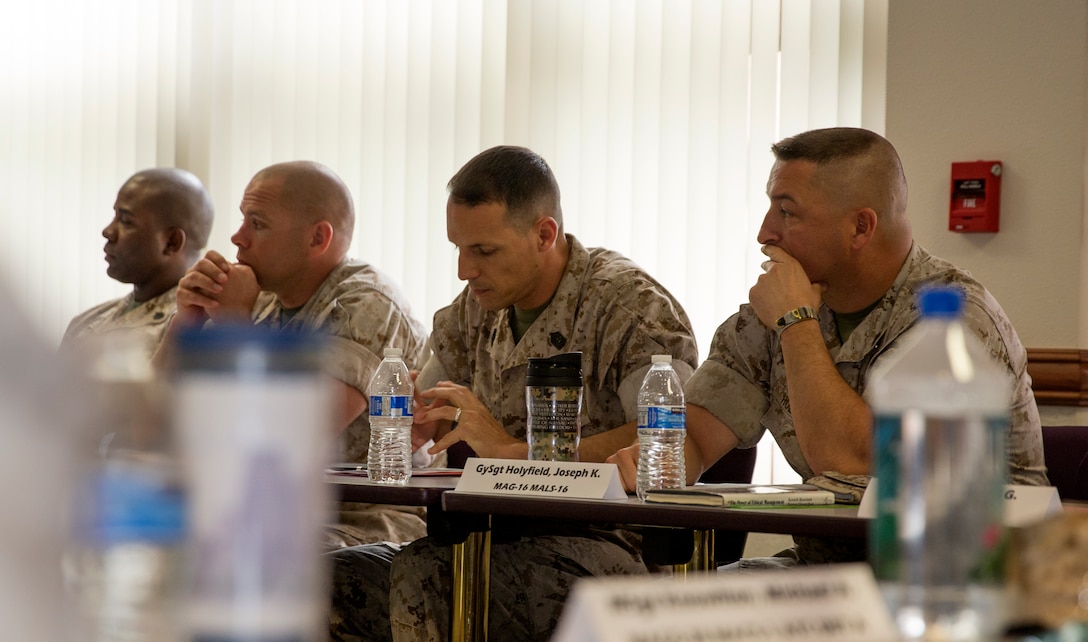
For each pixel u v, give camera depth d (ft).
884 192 13.29
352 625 14.40
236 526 2.92
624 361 14.79
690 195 20.29
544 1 21.65
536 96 21.71
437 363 16.47
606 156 21.09
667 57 20.61
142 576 2.85
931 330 4.50
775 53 19.77
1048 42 17.33
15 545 2.47
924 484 4.31
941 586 4.26
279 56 24.63
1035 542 4.54
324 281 18.53
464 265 15.20
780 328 12.99
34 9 27.17
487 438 13.66
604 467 10.96
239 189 25.03
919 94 18.07
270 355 3.00
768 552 19.31
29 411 2.50
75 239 26.71
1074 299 17.15
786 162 13.57
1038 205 17.35
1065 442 13.15
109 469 2.83
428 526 11.86
